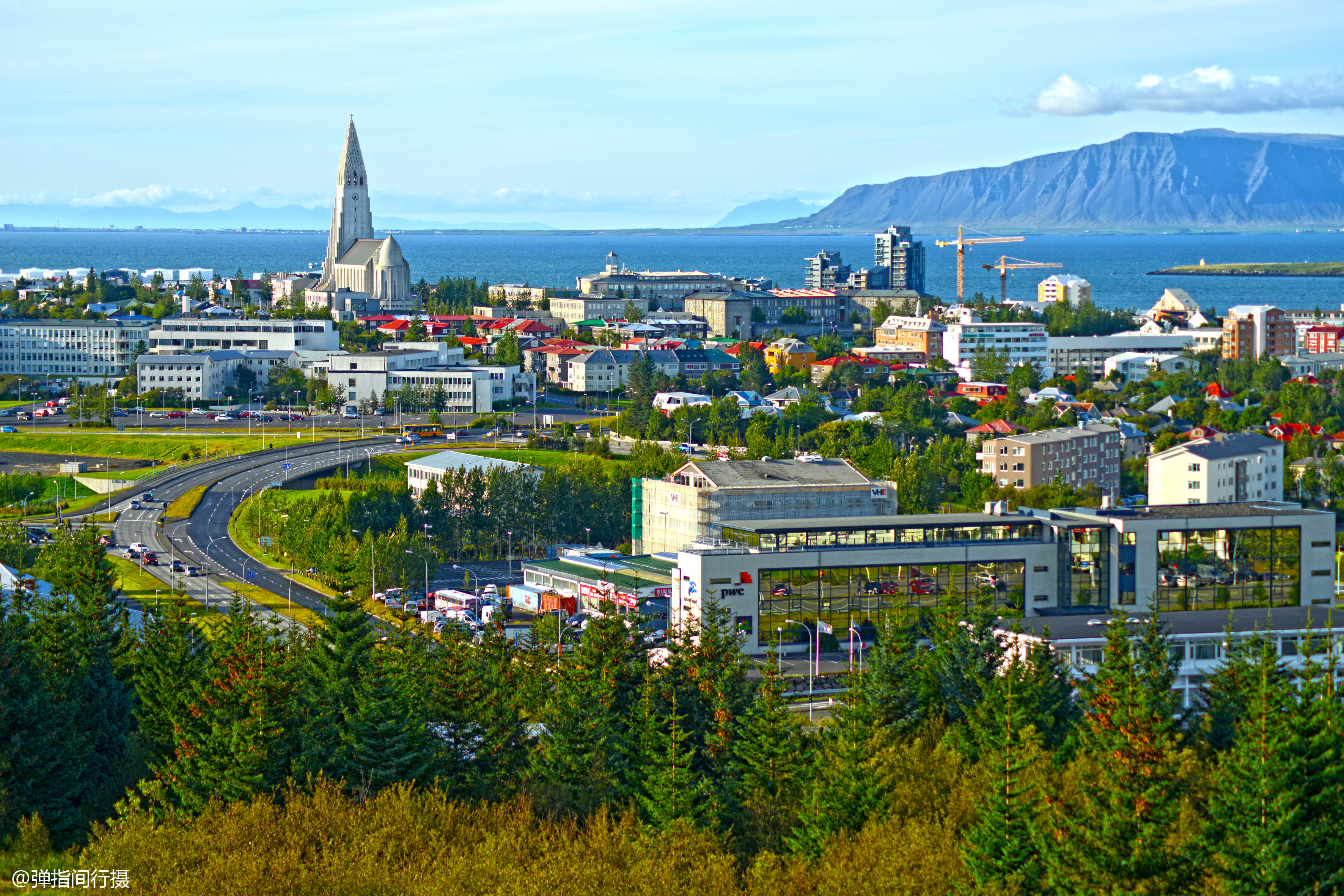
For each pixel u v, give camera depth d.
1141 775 160.38
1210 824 153.75
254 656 196.38
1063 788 171.38
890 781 177.12
